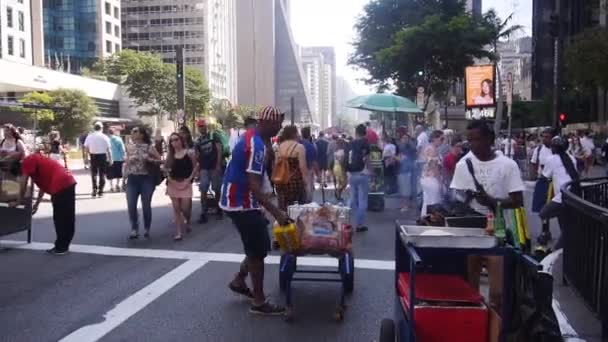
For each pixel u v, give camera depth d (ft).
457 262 15.55
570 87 160.97
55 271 25.76
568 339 17.13
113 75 282.56
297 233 19.36
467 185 17.13
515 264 13.07
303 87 630.74
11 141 43.34
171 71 255.09
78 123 179.22
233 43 541.34
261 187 19.30
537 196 35.76
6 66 195.72
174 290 22.95
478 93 102.06
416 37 113.91
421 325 13.43
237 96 583.99
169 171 33.63
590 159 79.87
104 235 34.55
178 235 33.09
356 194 37.04
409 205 48.11
